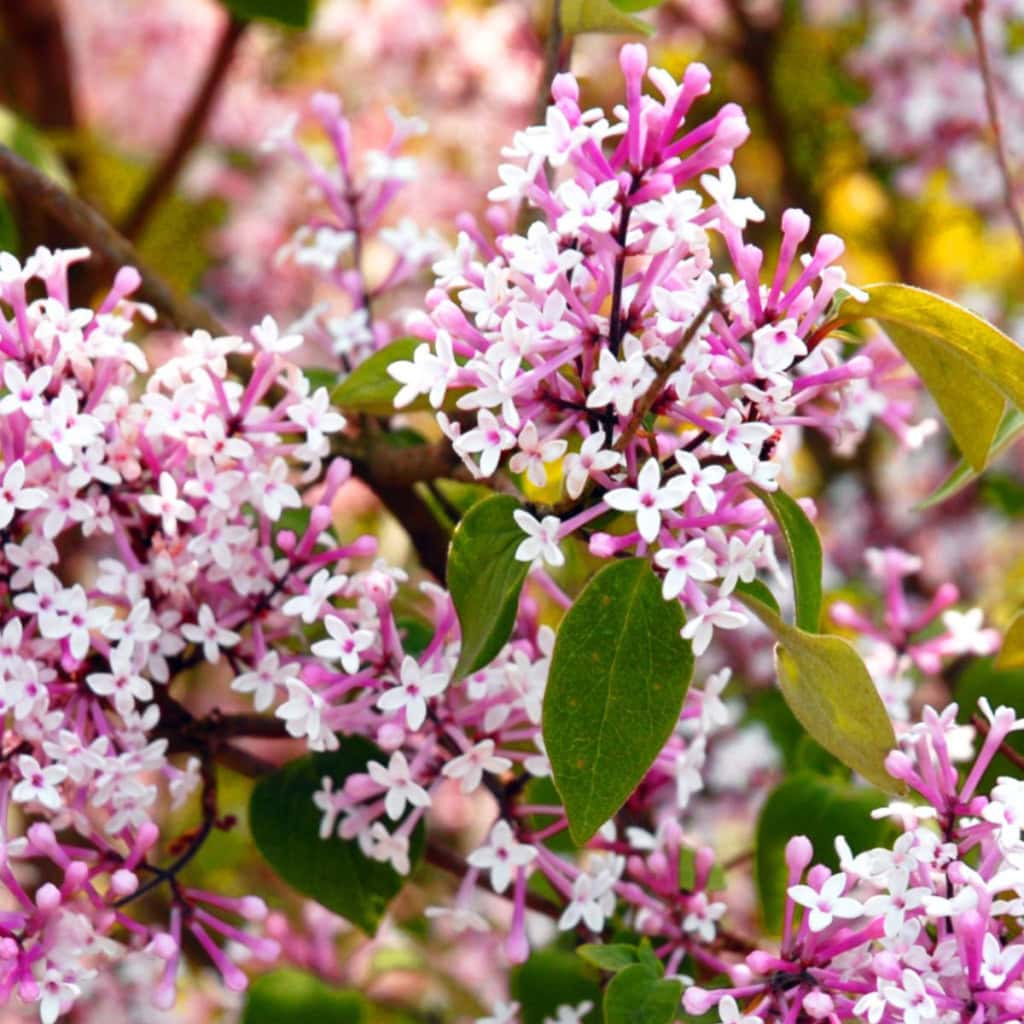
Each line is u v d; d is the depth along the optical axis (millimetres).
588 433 645
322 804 688
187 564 676
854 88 1117
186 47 1221
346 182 756
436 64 1134
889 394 779
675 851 700
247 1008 751
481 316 644
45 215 829
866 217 1177
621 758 641
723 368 635
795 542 649
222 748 717
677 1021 683
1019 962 638
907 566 750
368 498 963
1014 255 1217
